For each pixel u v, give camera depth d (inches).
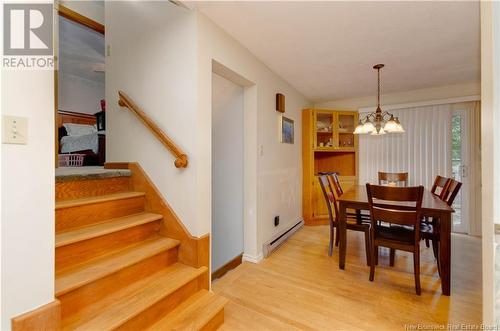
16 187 38.9
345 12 74.2
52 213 43.5
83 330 46.4
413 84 142.7
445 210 78.2
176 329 55.9
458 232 144.7
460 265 100.2
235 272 95.9
